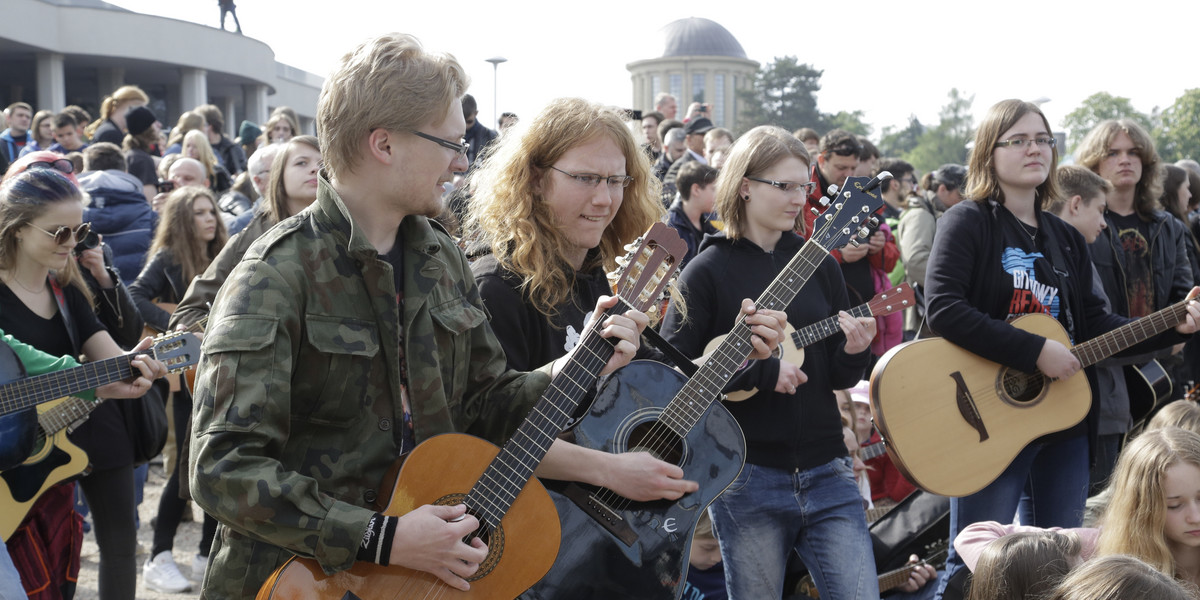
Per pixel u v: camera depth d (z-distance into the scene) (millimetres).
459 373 2182
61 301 3379
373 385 2006
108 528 3625
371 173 2012
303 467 1950
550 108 2738
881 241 5691
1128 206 5117
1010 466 3684
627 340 2221
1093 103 61062
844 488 3217
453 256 2273
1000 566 2533
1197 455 2660
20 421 2977
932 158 95750
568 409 2215
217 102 38500
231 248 4074
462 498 2082
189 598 4582
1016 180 3654
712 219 5617
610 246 2939
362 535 1861
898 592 3939
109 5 32906
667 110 12320
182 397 4734
